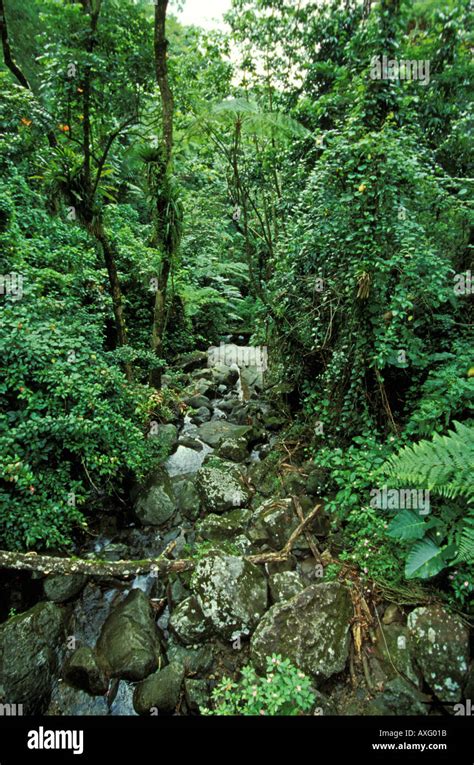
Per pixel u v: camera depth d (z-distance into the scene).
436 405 2.74
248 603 2.55
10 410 3.06
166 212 4.11
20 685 2.15
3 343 2.92
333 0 4.67
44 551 2.92
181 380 6.47
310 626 2.34
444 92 4.09
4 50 4.36
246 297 9.80
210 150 6.07
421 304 3.08
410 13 3.86
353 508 3.01
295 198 4.58
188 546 3.21
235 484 3.70
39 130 3.90
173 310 7.30
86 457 3.09
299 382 4.36
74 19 3.42
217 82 5.52
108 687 2.30
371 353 2.98
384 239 2.89
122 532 3.43
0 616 2.59
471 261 3.29
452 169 4.01
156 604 2.81
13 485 2.83
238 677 2.31
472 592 2.32
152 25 3.69
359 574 2.66
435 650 2.12
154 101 4.31
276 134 4.28
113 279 4.40
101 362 3.55
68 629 2.63
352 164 2.88
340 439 3.42
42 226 5.02
